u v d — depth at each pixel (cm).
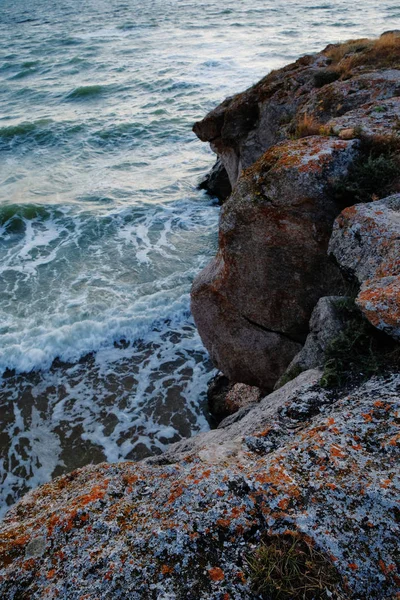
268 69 3722
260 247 613
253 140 1198
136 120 2870
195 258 1484
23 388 1027
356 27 5169
